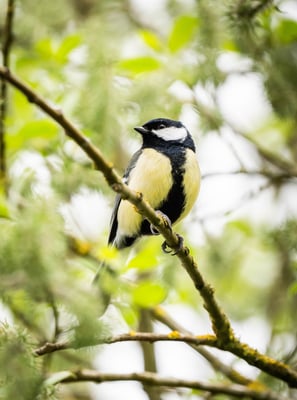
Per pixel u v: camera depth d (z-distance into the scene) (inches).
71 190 334.0
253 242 447.5
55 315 247.3
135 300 293.6
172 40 364.5
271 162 440.8
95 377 280.4
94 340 223.3
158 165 348.8
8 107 371.9
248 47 346.9
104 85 340.2
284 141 500.1
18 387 215.0
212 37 326.6
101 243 361.7
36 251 224.5
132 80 361.1
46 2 382.6
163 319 371.6
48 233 231.0
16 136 329.7
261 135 504.4
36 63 382.9
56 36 412.5
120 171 433.7
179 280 363.6
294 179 429.1
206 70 338.6
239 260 439.5
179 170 350.3
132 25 464.1
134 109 353.7
